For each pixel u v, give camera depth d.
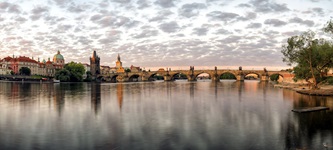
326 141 23.14
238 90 101.56
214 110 42.09
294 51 83.62
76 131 26.86
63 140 23.47
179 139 23.77
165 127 28.73
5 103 52.59
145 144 22.22
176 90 102.75
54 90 101.50
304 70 91.38
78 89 110.50
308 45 82.12
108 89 111.81
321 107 42.94
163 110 42.25
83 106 47.66
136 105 49.38
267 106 47.41
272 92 88.50
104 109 43.53
